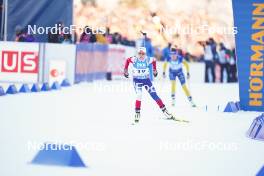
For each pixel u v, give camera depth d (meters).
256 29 31.20
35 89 42.28
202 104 36.22
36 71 49.34
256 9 30.95
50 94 39.91
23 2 53.00
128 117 26.06
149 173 13.10
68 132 19.83
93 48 59.59
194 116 27.86
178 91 50.12
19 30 52.78
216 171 13.66
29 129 20.14
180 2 97.75
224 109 31.17
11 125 21.02
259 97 31.95
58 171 12.82
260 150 17.23
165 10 96.06
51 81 50.06
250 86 32.00
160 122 24.45
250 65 31.77
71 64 51.62
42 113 26.09
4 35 52.25
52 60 50.12
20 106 29.27
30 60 49.22
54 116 25.02
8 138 17.73
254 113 30.72
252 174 13.41
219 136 20.34
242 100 32.22
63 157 13.66
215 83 71.56
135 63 24.50
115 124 22.98
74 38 58.25
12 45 49.22
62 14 54.09
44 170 12.87
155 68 24.94
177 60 34.38
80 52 54.16
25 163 13.62
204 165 14.45
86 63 57.25
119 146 17.08
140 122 24.19
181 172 13.36
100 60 63.31
